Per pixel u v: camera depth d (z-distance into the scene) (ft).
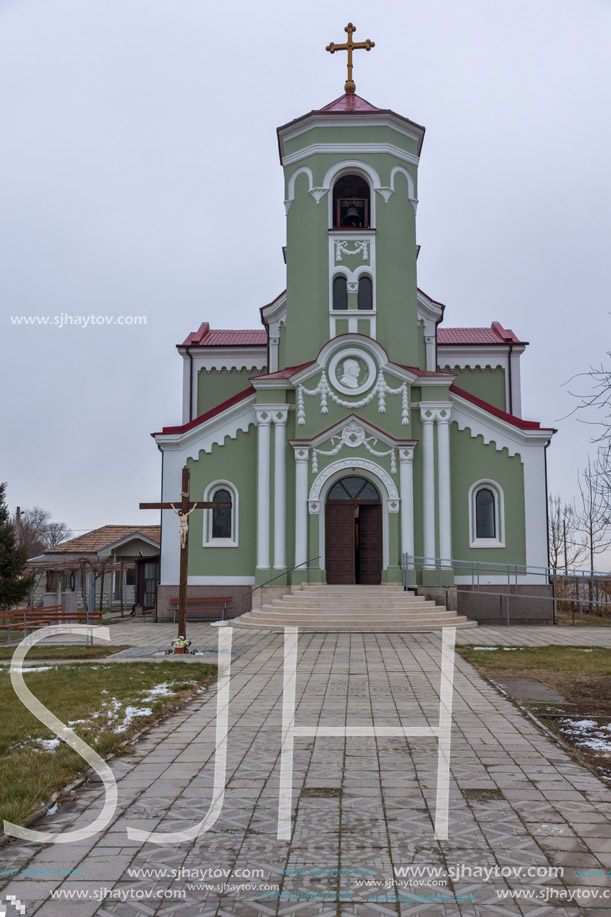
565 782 26.58
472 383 112.47
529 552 86.53
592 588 110.93
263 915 17.63
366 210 90.33
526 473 87.51
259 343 112.88
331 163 89.15
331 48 98.48
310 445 83.87
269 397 86.38
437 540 83.82
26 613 80.94
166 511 89.45
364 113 88.89
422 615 74.49
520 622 85.35
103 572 108.99
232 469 89.10
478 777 27.17
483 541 86.79
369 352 84.99
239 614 87.25
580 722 35.22
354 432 83.82
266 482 85.40
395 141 89.86
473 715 36.73
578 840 21.52
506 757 29.66
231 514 88.74
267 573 83.82
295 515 83.76
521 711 37.58
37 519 304.91
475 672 49.06
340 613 73.87
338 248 88.28
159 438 89.66
